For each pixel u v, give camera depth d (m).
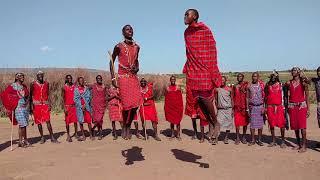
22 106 11.76
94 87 13.09
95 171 8.87
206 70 7.29
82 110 12.88
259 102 11.60
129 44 7.86
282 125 11.21
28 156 10.56
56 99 22.02
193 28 7.28
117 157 10.27
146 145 12.02
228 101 11.97
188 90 7.91
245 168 9.01
